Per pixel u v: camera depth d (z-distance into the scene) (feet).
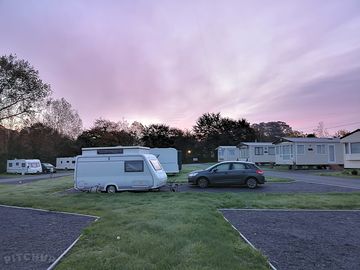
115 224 31.07
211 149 273.54
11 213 40.86
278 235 28.89
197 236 25.98
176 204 43.86
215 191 62.80
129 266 19.04
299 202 46.62
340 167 135.85
